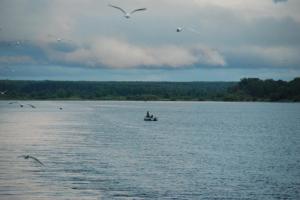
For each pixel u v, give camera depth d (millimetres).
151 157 88562
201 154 93500
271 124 191500
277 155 93188
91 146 105312
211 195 60344
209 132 148250
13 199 58781
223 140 122625
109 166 78250
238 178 69562
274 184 66000
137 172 73312
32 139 119812
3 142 112625
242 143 115562
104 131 146500
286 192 62031
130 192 61469
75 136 128375
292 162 84000
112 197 59219
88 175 70875
